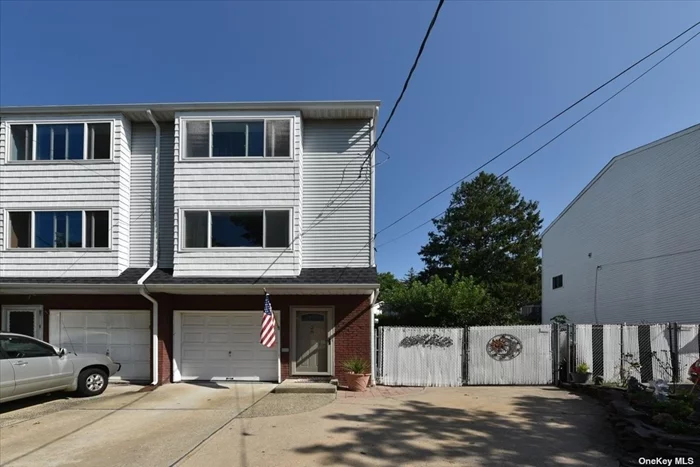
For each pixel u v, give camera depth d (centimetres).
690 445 578
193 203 1242
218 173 1251
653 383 819
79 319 1263
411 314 2008
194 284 1145
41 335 1253
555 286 2630
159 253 1287
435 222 4319
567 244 2423
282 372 1211
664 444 589
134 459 621
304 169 1293
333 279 1177
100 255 1245
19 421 823
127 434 739
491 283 3747
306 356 1227
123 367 1251
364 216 1276
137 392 1092
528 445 682
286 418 841
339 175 1291
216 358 1251
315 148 1303
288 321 1223
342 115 1293
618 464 604
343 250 1265
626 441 655
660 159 1641
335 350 1205
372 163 1287
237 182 1248
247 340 1253
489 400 1005
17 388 874
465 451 653
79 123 1277
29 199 1265
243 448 664
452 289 1955
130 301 1253
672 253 1569
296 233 1231
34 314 1262
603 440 706
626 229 1842
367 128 1306
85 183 1264
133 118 1312
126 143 1297
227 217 1245
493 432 750
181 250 1227
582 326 1216
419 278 4378
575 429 768
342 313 1215
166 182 1311
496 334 1228
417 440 703
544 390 1137
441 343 1220
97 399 1009
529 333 1230
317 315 1240
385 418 839
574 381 1160
